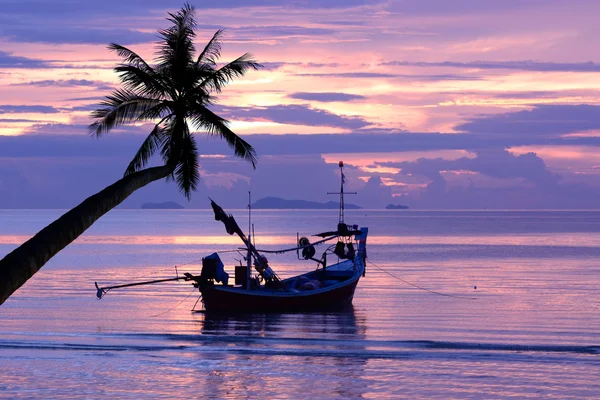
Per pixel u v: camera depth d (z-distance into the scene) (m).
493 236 191.50
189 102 36.91
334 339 43.66
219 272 52.06
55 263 104.75
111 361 37.72
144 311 56.16
